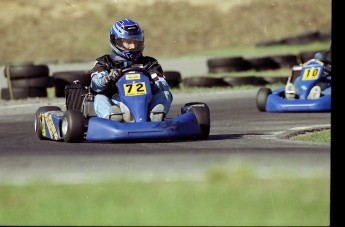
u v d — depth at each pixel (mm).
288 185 17391
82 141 27812
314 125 34156
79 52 97000
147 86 27703
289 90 41469
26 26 102875
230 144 26594
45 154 24656
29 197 17359
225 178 18172
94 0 108750
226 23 112562
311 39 98000
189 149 24828
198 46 106625
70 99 29531
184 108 28859
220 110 43312
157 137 26391
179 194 16891
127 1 111125
